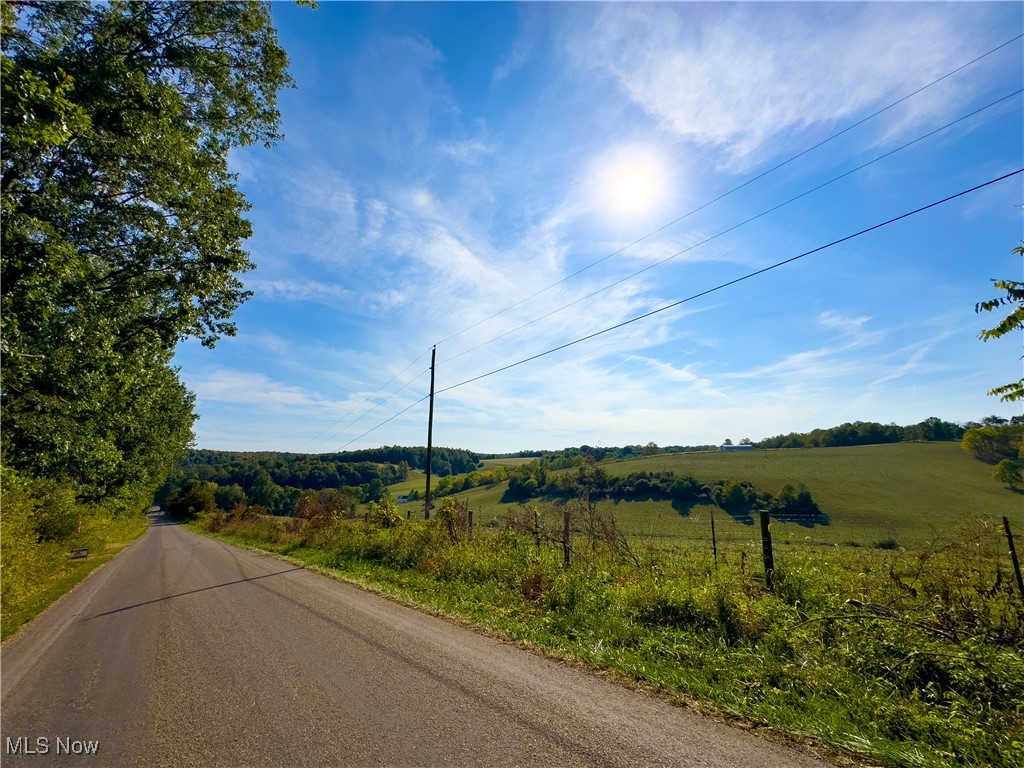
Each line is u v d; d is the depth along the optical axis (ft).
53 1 30.58
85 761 11.28
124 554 73.77
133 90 33.27
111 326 37.70
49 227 30.25
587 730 12.35
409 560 43.73
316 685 15.64
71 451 46.37
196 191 39.81
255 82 43.42
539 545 40.50
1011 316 15.62
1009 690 13.75
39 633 25.14
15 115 25.77
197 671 17.34
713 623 20.99
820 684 15.06
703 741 11.81
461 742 11.75
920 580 20.98
